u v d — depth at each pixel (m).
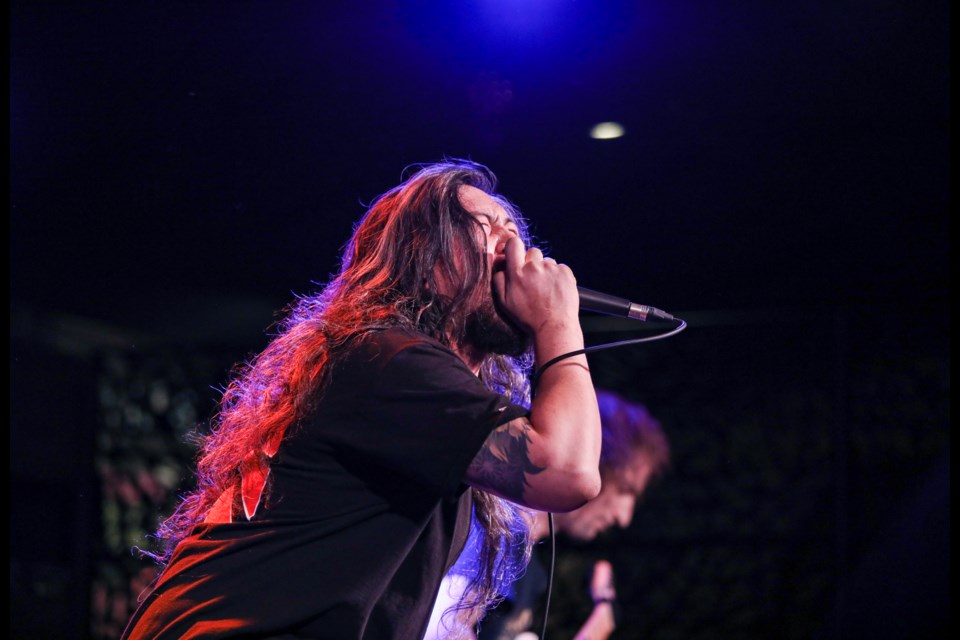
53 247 3.83
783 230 3.73
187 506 1.53
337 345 1.25
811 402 4.00
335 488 1.19
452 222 1.39
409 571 1.24
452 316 1.35
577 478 1.15
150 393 4.27
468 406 1.16
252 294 4.07
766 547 4.01
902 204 3.58
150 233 3.79
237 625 1.13
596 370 4.13
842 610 3.84
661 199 3.62
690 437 4.08
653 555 4.07
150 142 3.28
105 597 4.15
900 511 3.87
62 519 4.15
